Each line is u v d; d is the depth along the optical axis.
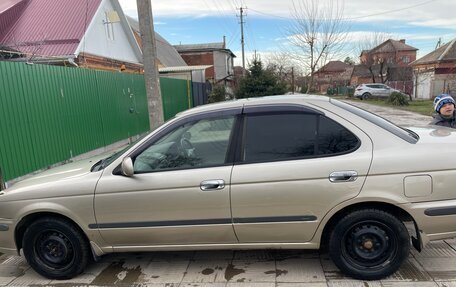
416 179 3.00
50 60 14.52
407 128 3.80
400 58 64.50
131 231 3.42
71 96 8.65
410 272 3.35
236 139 3.30
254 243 3.32
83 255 3.59
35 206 3.49
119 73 11.50
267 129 3.28
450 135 3.37
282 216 3.17
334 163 3.08
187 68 26.02
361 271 3.22
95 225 3.46
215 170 3.24
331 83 71.12
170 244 3.43
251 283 3.34
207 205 3.24
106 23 18.48
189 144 3.40
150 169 3.39
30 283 3.63
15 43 14.95
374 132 3.15
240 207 3.21
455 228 3.06
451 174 2.99
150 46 8.09
